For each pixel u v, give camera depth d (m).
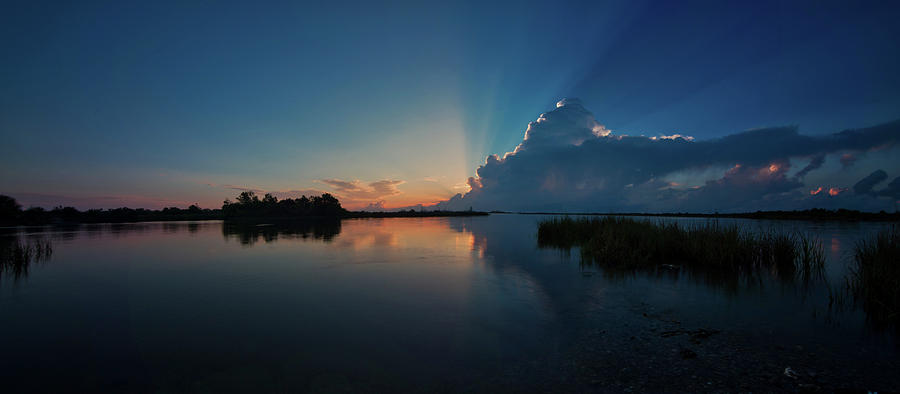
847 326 6.70
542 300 8.91
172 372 5.09
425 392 4.45
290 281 11.31
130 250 19.56
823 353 5.48
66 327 7.09
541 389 4.48
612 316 7.55
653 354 5.55
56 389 4.61
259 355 5.67
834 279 10.87
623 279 11.32
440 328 6.89
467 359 5.45
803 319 7.16
